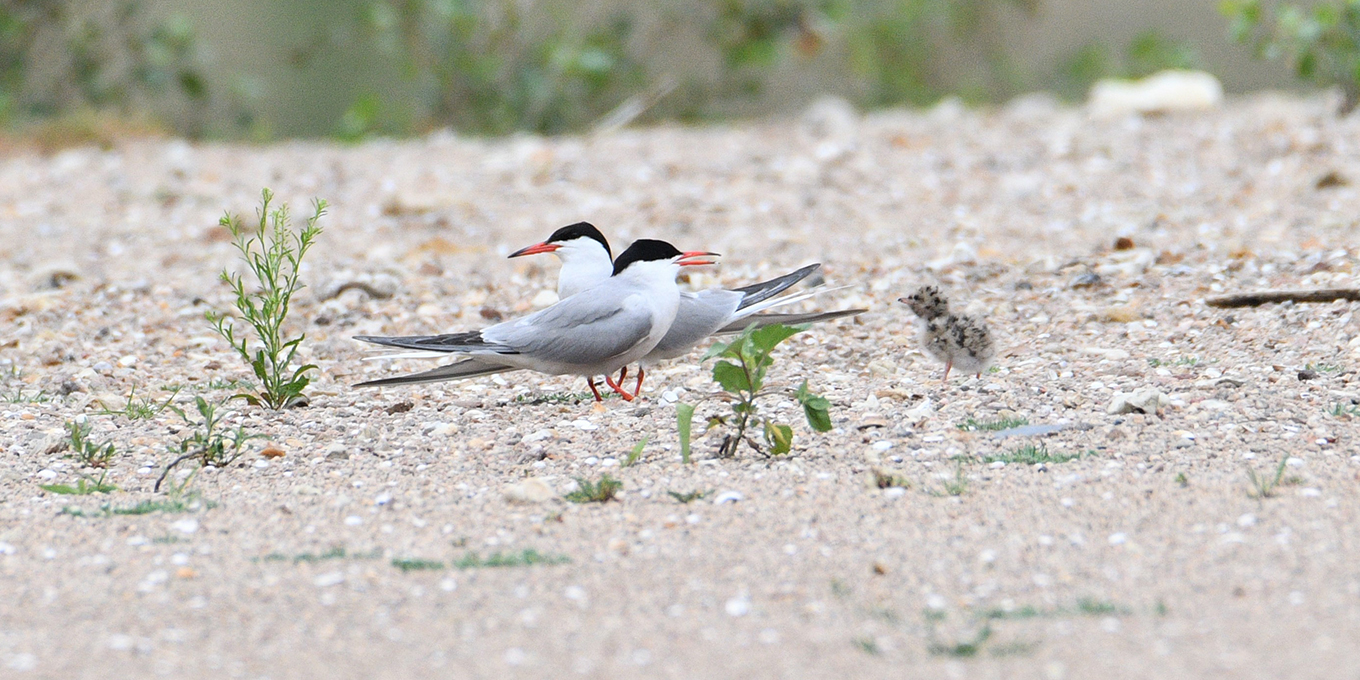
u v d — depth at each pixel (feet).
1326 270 41.63
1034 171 63.82
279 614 20.54
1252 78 120.67
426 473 28.43
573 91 94.94
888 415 31.01
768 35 96.53
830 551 22.61
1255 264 43.47
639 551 22.95
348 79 114.01
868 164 66.39
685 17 98.48
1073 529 23.13
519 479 27.76
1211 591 20.11
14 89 94.12
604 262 38.27
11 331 42.88
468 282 48.21
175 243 56.39
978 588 20.81
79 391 36.19
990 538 22.90
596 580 21.67
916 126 76.74
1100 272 44.04
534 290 47.21
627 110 94.58
